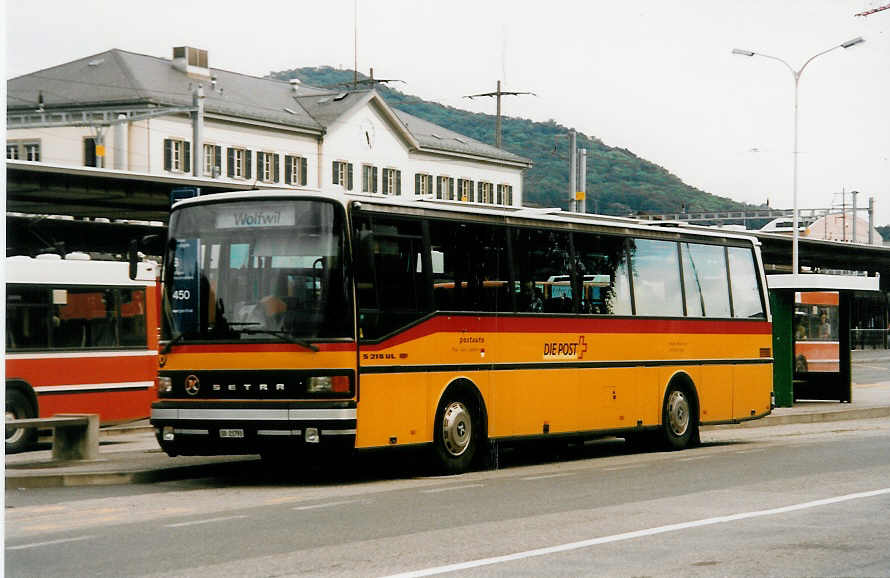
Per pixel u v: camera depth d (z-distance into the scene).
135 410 23.23
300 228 15.48
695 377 22.00
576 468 18.17
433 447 16.75
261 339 15.30
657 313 21.16
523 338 18.30
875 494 14.03
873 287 33.78
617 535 10.91
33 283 21.83
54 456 17.75
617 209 159.88
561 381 18.97
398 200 16.42
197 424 15.38
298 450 15.05
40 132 72.69
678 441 21.61
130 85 72.31
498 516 12.29
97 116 71.12
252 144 78.38
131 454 19.20
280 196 15.63
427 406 16.58
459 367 17.12
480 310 17.55
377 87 198.50
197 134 45.91
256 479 16.55
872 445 21.64
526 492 14.59
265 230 15.60
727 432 26.83
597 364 19.73
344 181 85.50
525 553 9.94
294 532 11.20
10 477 15.28
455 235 17.23
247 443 15.20
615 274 20.31
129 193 36.25
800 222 136.50
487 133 183.25
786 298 32.72
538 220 18.78
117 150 71.31
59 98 72.75
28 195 35.31
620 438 24.97
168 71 76.62
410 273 16.39
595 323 19.75
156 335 23.69
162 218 43.25
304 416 15.02
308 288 15.32
